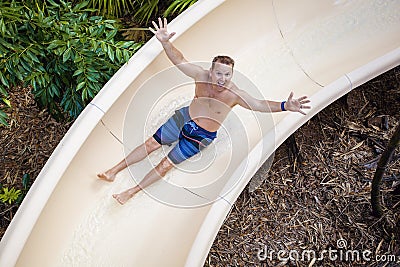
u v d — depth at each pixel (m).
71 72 2.48
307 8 2.91
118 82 2.24
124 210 2.34
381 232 2.60
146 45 2.34
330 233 2.60
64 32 2.40
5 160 2.82
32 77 2.37
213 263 2.51
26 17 2.38
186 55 2.54
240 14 2.67
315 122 2.93
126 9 3.17
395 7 3.00
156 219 2.34
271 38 2.82
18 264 1.94
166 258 2.24
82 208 2.29
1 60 2.33
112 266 2.22
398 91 2.99
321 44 2.87
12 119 2.94
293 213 2.66
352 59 2.84
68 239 2.23
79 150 2.16
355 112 2.97
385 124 2.93
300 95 2.70
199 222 2.29
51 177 2.04
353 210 2.66
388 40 2.91
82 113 2.19
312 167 2.80
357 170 2.79
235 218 2.64
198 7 2.46
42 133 2.91
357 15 2.96
